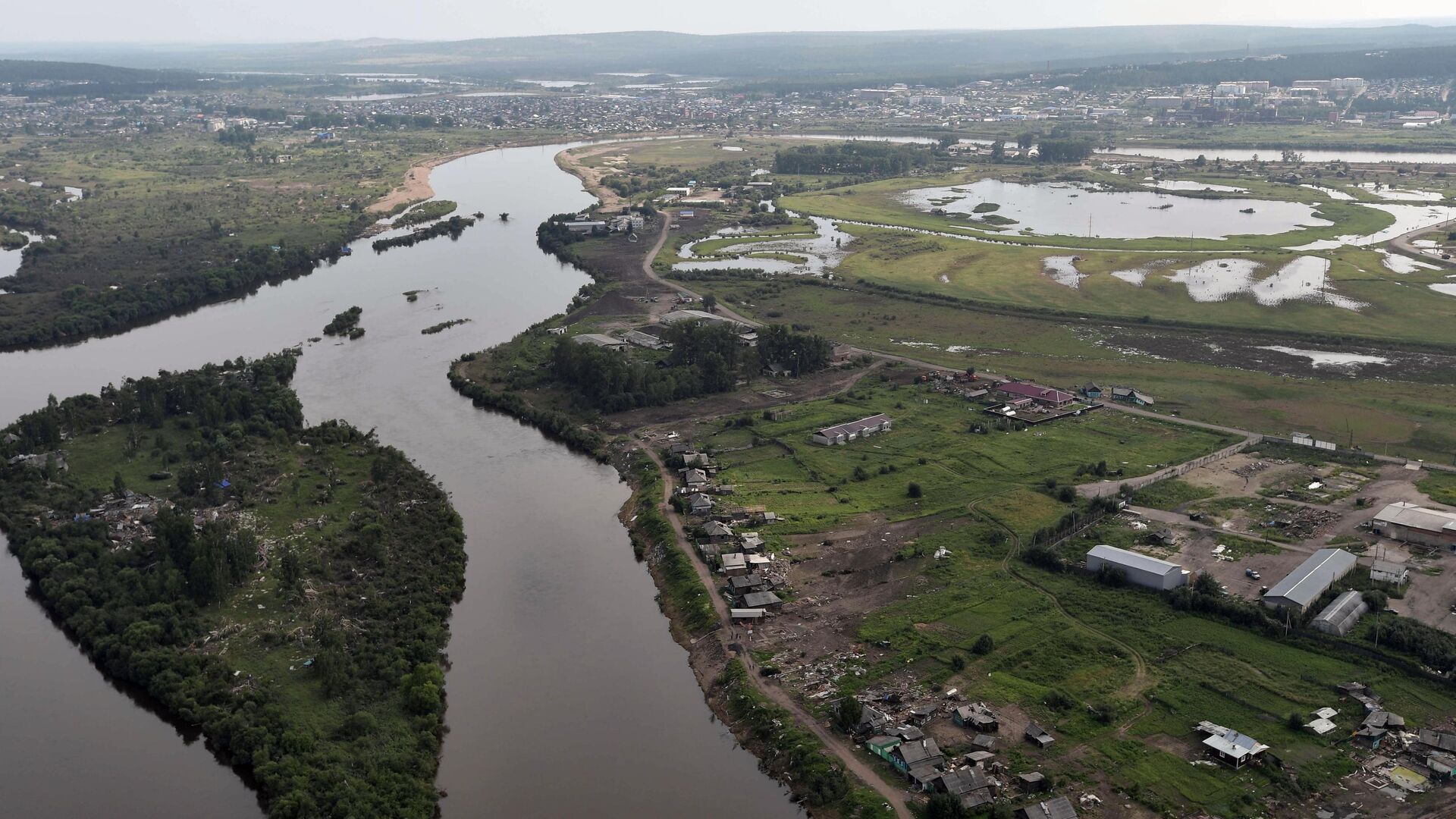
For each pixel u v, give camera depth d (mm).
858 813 128000
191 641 166625
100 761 145000
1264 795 127188
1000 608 171625
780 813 132250
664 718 152125
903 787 131375
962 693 149500
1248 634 162250
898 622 168625
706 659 164625
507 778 139500
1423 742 134750
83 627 171375
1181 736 139000
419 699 151375
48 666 167625
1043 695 148125
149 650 162750
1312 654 156250
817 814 130125
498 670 164000
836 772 134125
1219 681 150500
